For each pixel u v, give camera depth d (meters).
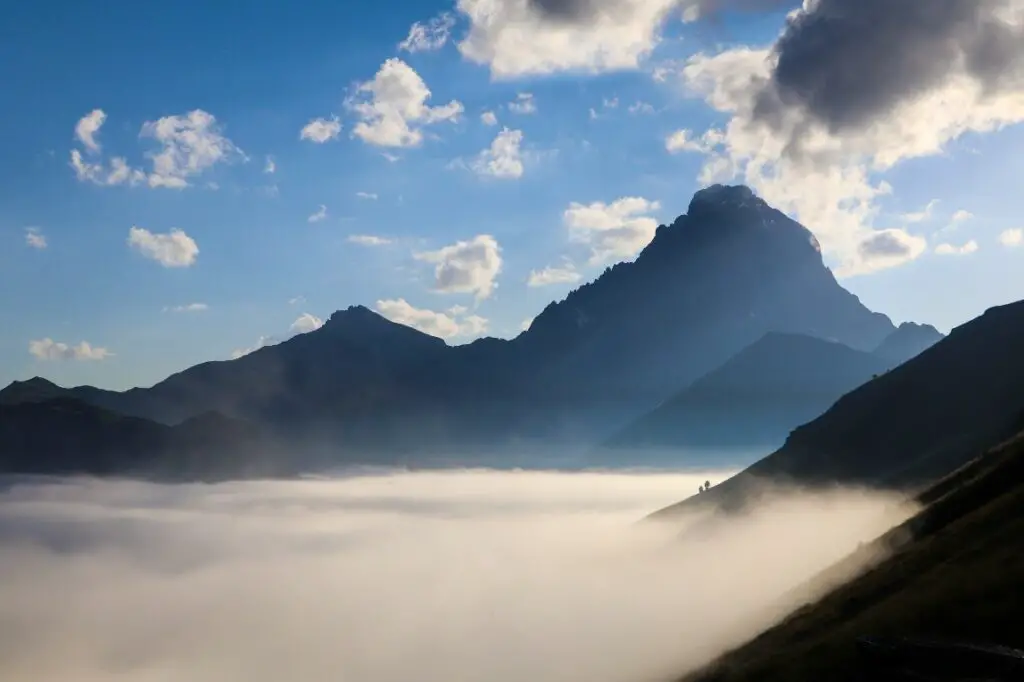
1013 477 98.75
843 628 77.06
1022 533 76.62
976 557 77.06
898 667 65.19
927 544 89.06
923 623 69.19
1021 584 67.75
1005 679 58.69
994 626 65.19
